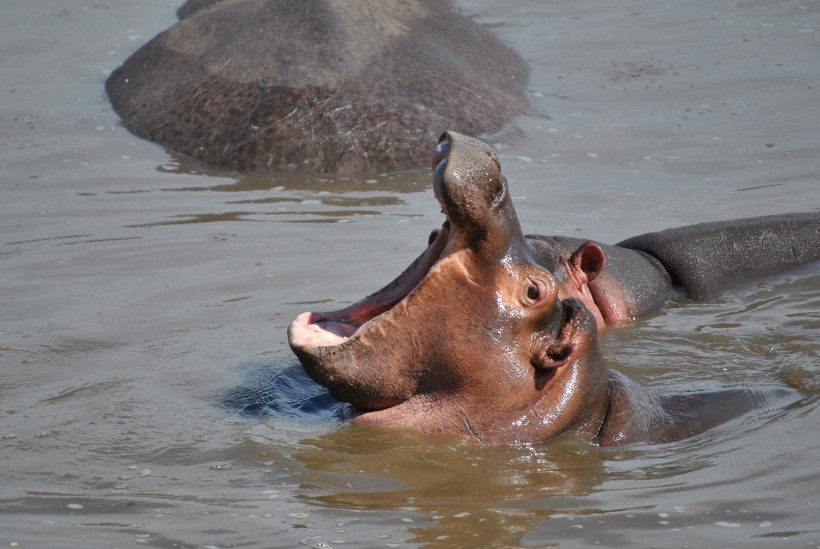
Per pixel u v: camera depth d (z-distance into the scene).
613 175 21.69
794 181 21.17
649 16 30.67
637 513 10.65
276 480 11.52
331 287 16.92
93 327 15.72
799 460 11.58
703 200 20.50
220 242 18.94
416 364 11.79
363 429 12.28
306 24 26.52
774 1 31.08
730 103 25.02
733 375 14.24
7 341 15.27
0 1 32.44
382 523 10.56
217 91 24.92
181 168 23.16
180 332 15.52
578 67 27.56
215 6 28.84
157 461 11.97
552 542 10.15
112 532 10.42
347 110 24.05
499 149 23.08
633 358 15.07
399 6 28.50
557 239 17.22
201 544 10.20
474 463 11.80
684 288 18.03
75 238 19.19
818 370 14.09
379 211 20.52
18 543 10.19
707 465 11.67
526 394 11.99
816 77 26.12
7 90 26.98
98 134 24.72
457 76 25.61
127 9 31.86
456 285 11.48
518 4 32.00
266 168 23.22
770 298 17.61
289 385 13.88
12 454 12.11
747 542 10.02
